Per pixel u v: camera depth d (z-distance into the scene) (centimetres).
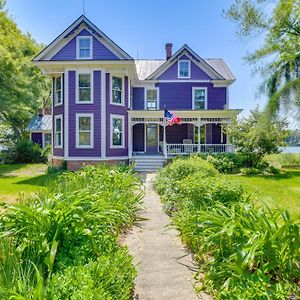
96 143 1684
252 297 246
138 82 2141
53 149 1848
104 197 504
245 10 1069
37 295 208
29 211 320
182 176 781
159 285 332
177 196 635
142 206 704
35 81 3067
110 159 1700
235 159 1677
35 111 3091
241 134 1648
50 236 313
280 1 1001
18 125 3056
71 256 304
